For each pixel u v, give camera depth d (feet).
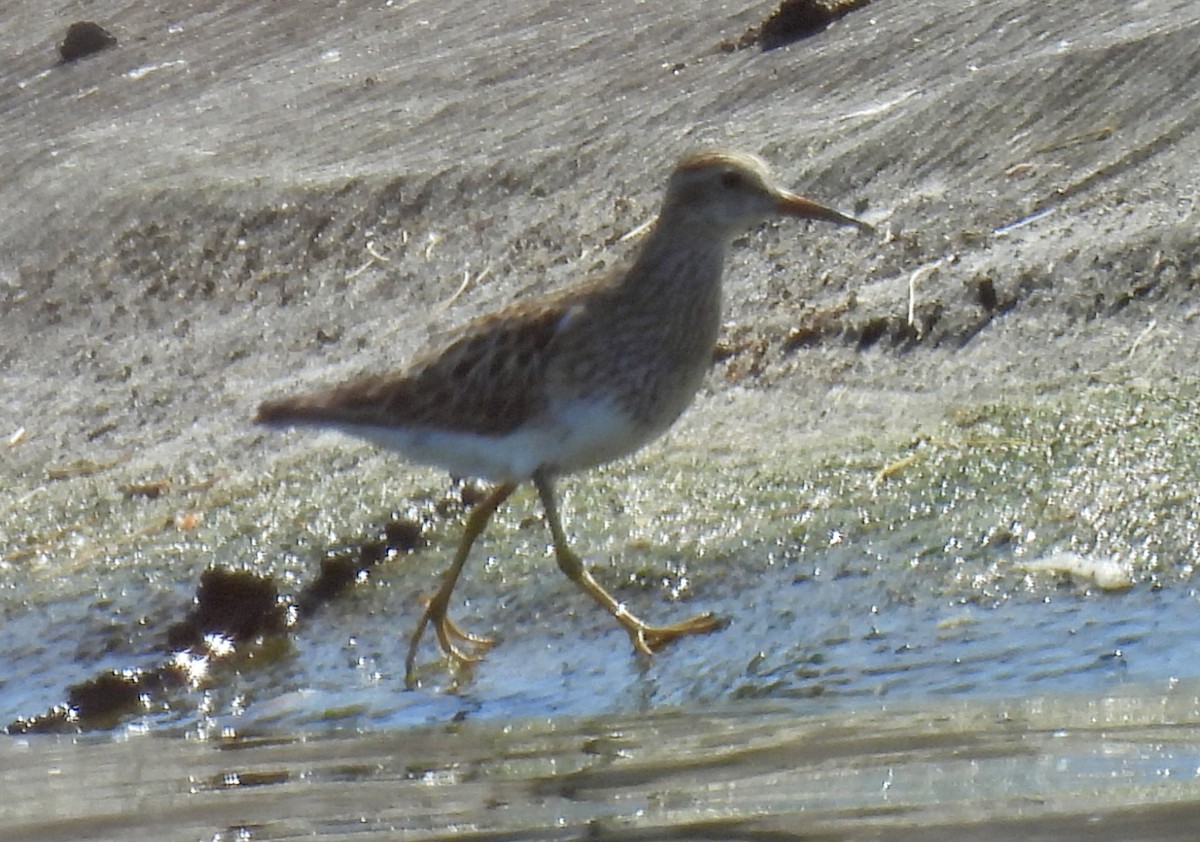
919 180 48.96
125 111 64.03
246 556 40.98
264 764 33.01
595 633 36.70
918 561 36.63
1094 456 38.52
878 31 55.67
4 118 65.46
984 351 43.14
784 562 37.45
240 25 68.80
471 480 41.88
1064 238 45.47
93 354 51.37
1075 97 50.06
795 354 44.32
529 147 54.70
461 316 48.88
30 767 34.09
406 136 57.41
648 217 50.39
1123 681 31.71
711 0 61.26
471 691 35.29
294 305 51.29
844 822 27.84
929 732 30.58
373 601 39.14
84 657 38.78
